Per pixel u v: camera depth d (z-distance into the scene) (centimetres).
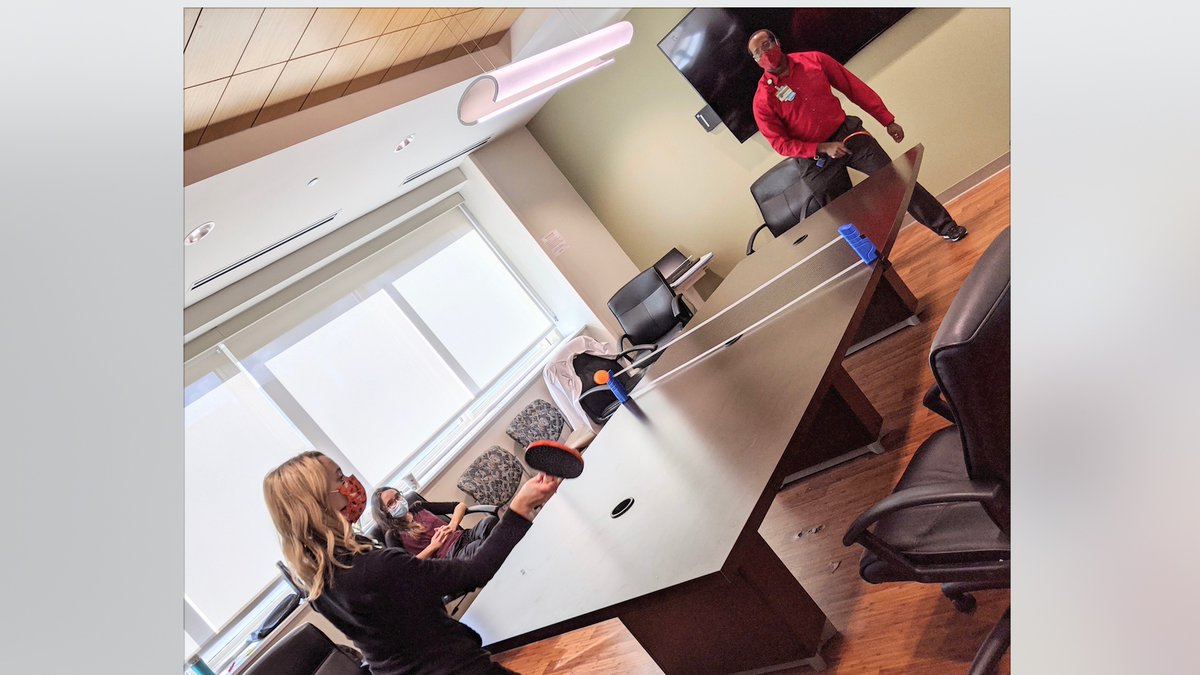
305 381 443
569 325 552
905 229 383
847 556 221
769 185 409
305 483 180
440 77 342
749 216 525
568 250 539
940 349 115
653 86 520
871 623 193
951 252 342
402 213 488
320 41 242
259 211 314
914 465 164
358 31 256
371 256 489
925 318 306
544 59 220
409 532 344
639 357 434
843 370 254
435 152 437
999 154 409
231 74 223
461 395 501
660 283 446
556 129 548
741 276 338
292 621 329
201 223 288
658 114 523
